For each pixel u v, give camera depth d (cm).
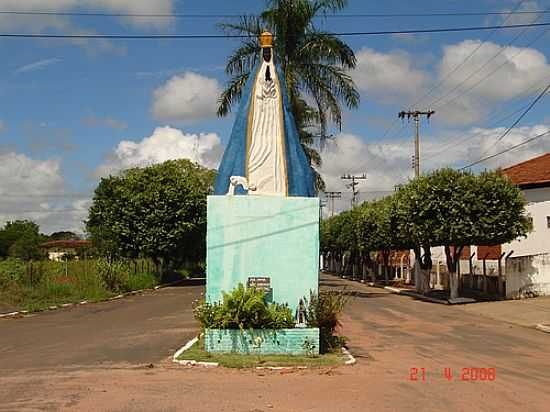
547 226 3794
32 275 3030
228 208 1381
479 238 2983
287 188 1467
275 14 3086
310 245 1380
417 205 3070
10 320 2180
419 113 4397
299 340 1291
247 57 3152
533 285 3167
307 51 3128
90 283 3300
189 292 3881
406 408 887
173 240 4597
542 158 4203
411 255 5112
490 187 2992
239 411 853
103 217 4900
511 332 1955
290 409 866
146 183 4591
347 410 866
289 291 1370
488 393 1005
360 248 5034
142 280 4100
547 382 1111
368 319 2288
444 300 3169
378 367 1231
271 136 1480
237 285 1353
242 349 1289
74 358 1314
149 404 890
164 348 1459
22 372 1151
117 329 1875
